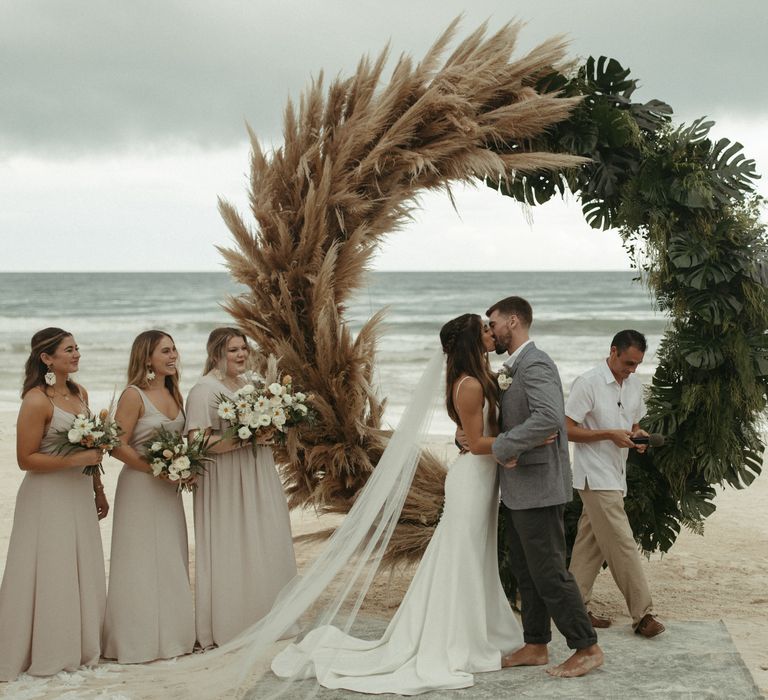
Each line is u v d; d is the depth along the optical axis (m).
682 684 3.59
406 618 4.00
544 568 3.75
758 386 5.17
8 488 9.48
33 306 50.44
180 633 4.41
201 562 4.56
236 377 4.79
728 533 7.74
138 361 4.52
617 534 4.42
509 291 55.66
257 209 5.05
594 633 3.80
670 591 5.83
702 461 5.09
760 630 4.77
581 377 4.61
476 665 3.87
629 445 4.37
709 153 5.30
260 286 5.07
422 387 4.17
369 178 5.04
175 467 4.19
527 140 5.36
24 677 4.08
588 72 5.40
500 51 5.23
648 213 5.22
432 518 4.95
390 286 60.53
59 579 4.16
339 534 4.20
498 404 3.94
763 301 5.11
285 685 3.69
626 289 55.84
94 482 4.66
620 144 5.18
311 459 5.00
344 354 4.91
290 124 5.12
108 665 4.25
